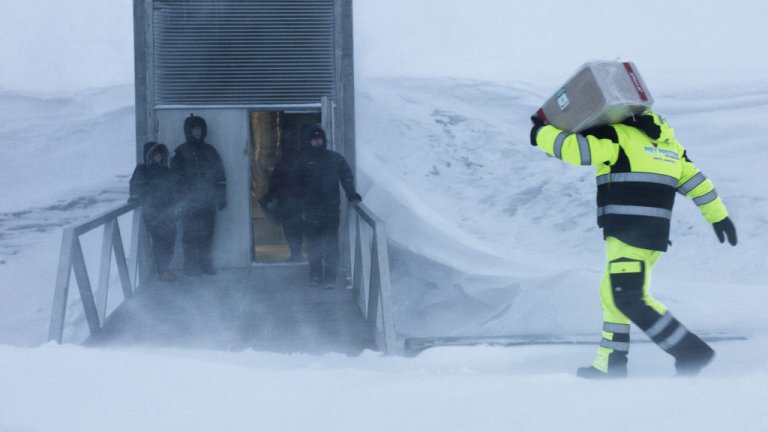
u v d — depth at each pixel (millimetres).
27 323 13922
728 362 3850
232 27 9148
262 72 9188
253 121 12211
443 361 4805
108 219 7145
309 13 9211
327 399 2633
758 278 13922
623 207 3492
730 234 3746
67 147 21938
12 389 2865
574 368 4289
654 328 3383
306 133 8312
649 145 3520
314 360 5043
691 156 19984
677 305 9672
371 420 2322
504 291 13961
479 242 17891
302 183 8289
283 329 6941
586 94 3502
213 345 6469
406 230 18609
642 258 3506
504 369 4395
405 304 14539
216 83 9156
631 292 3441
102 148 22469
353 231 8828
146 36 9047
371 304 6777
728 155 19688
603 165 3611
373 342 6543
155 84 9148
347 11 9234
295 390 2848
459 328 13008
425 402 2455
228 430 2357
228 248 9305
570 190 20719
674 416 2039
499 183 21156
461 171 22109
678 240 16297
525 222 19297
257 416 2484
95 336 6684
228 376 3146
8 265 15961
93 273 13805
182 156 8789
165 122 9109
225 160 9195
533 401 2309
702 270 14984
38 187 21062
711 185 3721
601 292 3631
